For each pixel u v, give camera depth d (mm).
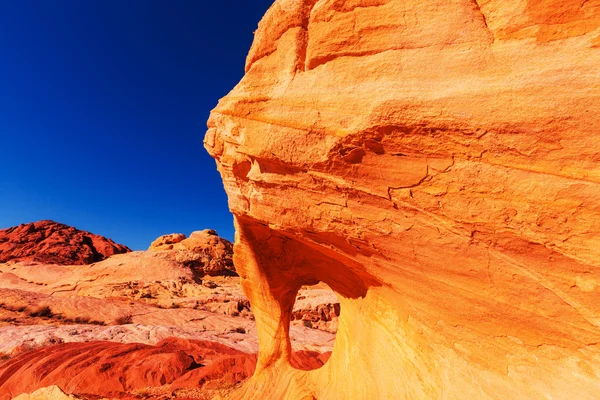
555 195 2705
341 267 6992
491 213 3045
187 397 10789
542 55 2928
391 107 3535
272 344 8922
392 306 5363
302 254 7703
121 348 16125
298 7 4945
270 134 4875
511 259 3051
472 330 3598
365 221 4164
